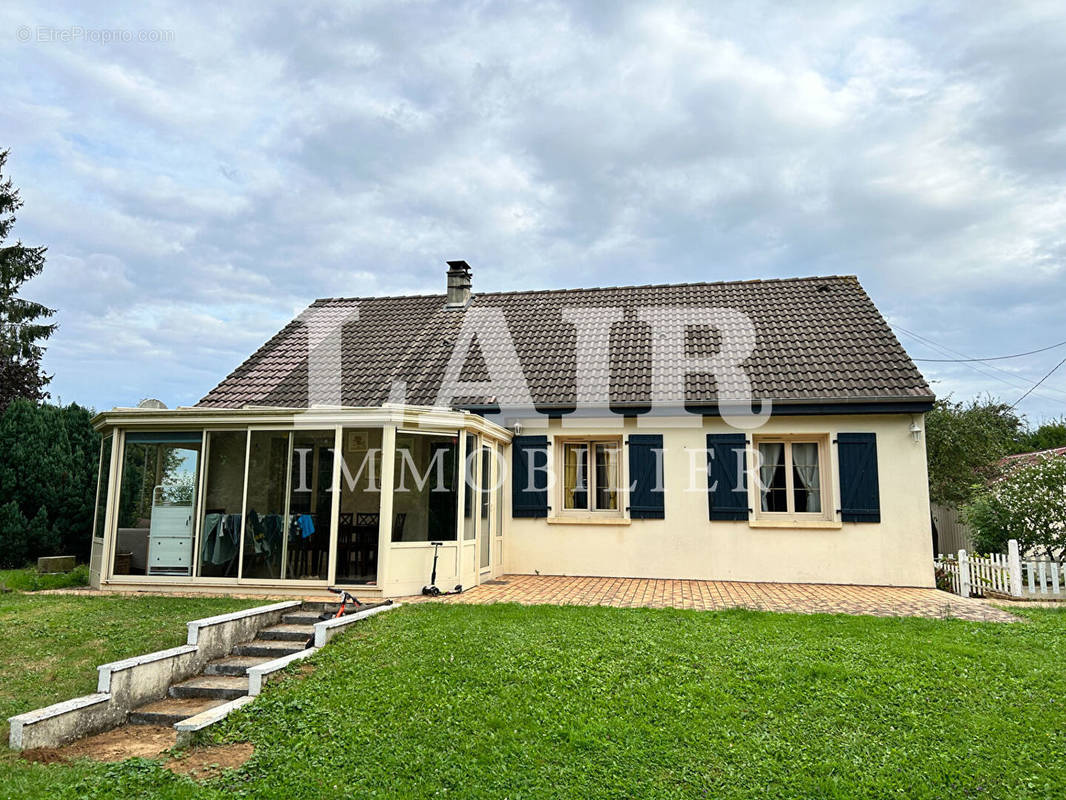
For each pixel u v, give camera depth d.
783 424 13.80
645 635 8.26
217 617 8.30
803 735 5.71
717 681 6.75
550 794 4.89
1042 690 6.54
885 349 14.66
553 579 13.73
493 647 7.76
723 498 13.89
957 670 7.02
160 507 12.10
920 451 13.27
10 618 9.52
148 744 6.23
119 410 12.22
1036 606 10.62
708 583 13.24
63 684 7.26
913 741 5.60
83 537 17.14
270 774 5.20
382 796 4.87
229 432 12.05
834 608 10.38
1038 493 12.69
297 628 9.16
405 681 6.82
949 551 16.72
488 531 13.51
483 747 5.55
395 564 11.25
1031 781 5.02
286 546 11.56
